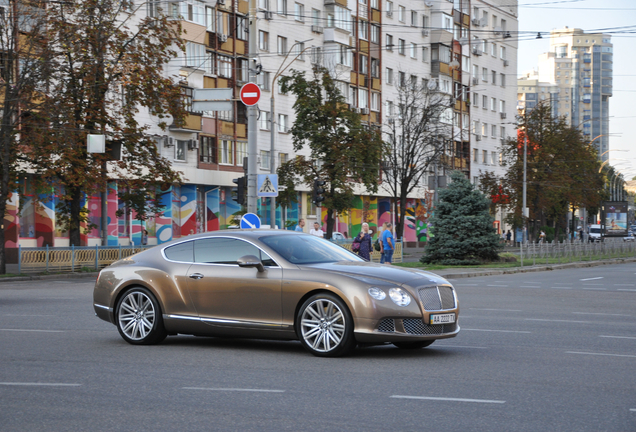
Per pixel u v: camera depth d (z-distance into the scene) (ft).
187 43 157.17
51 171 104.83
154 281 34.60
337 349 30.76
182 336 38.27
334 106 153.17
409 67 238.48
